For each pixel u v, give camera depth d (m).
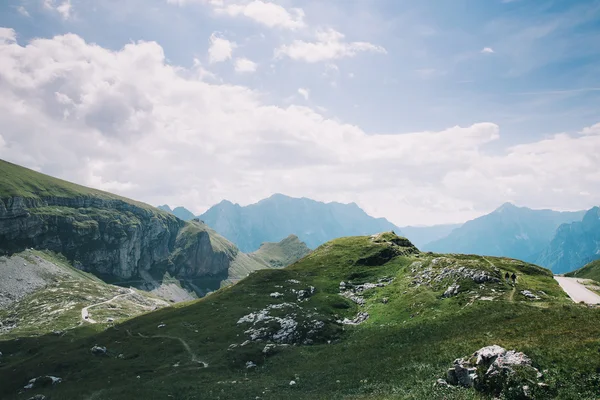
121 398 69.88
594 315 55.69
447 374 47.62
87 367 102.69
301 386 65.38
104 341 126.00
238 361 87.75
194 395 67.50
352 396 53.31
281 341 99.50
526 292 93.94
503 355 44.47
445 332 70.75
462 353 54.38
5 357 134.88
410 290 118.31
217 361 89.75
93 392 80.19
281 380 70.81
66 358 111.12
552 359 42.47
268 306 126.12
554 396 37.84
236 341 103.50
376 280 140.50
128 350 111.06
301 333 100.88
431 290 112.06
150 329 128.25
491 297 93.69
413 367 56.84
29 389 92.38
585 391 37.25
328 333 100.25
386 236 192.12
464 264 119.25
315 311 116.38
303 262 174.88
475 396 41.75
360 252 170.62
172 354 101.50
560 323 55.19
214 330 114.56
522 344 47.34
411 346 68.75
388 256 162.25
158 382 78.69
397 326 88.44
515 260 147.25
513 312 70.75
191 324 126.06
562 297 95.00
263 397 61.31
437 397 44.62
